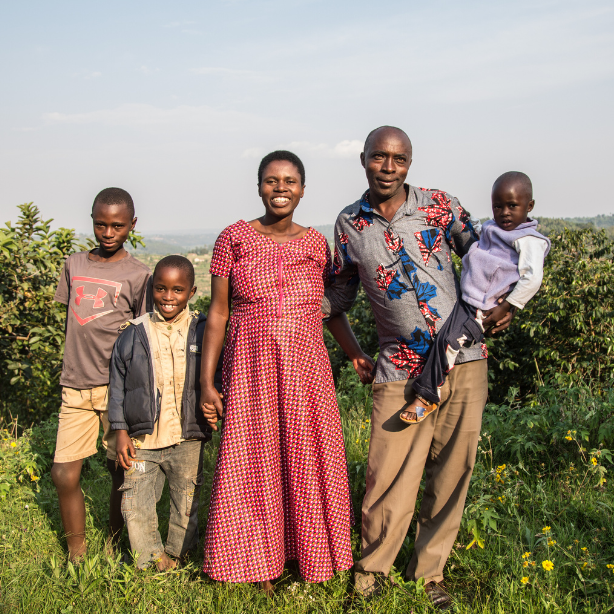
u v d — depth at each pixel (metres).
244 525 2.79
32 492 3.87
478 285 2.74
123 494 3.02
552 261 6.05
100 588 2.80
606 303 5.80
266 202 2.86
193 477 3.10
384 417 2.87
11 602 2.70
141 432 2.92
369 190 2.86
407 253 2.75
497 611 2.60
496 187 2.77
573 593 2.73
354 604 2.78
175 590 2.83
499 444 4.07
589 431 3.98
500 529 3.24
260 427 2.78
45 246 5.89
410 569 2.96
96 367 3.14
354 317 7.27
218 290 2.94
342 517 2.85
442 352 2.66
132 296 3.20
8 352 6.02
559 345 5.94
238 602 2.75
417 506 3.47
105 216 3.11
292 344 2.79
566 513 3.31
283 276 2.82
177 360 3.03
